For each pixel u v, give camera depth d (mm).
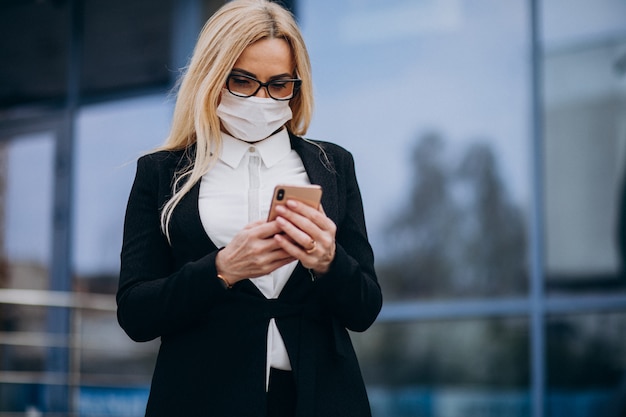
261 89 2670
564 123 7414
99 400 8797
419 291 7656
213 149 2748
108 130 9141
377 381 7691
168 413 2598
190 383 2594
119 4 9195
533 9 7523
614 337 7168
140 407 8750
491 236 7512
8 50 9602
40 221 9289
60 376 8852
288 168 2783
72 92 9312
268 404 2621
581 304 7250
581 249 7301
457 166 7637
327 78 8047
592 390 7176
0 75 9594
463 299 7527
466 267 7543
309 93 2771
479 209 7555
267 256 2500
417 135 7766
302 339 2617
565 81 7434
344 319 2686
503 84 7570
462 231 7578
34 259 9250
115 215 9039
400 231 7738
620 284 7184
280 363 2621
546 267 7363
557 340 7289
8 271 9273
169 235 2689
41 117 9422
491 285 7473
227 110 2697
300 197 2492
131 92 9086
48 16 9484
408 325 7656
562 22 7473
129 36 9133
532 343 7332
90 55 9289
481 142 7590
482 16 7660
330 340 2658
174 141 2803
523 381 7328
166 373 2631
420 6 7820
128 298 2639
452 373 7500
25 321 8992
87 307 8695
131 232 2732
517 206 7461
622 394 7105
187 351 2617
